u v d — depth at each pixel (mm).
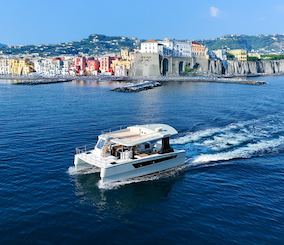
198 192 38875
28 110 98875
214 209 34906
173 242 29203
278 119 78750
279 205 36000
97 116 87688
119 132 47750
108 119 83125
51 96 140125
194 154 50531
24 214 33250
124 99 127500
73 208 34656
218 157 49438
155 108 101500
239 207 35375
